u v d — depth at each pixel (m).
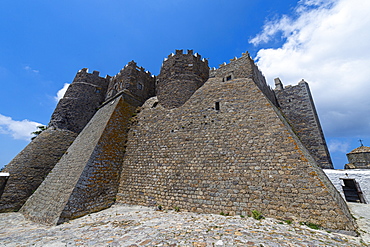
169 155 11.03
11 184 13.01
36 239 5.52
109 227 6.50
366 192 11.56
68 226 7.31
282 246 4.12
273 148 8.63
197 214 8.05
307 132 17.70
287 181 7.55
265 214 7.22
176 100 13.95
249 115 10.47
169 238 4.75
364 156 18.77
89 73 22.14
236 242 4.33
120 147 12.88
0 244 5.18
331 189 7.84
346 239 5.27
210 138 10.53
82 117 19.72
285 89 20.42
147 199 9.89
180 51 16.42
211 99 12.52
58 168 13.15
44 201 10.33
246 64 14.03
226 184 8.57
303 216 6.63
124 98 15.91
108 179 10.88
